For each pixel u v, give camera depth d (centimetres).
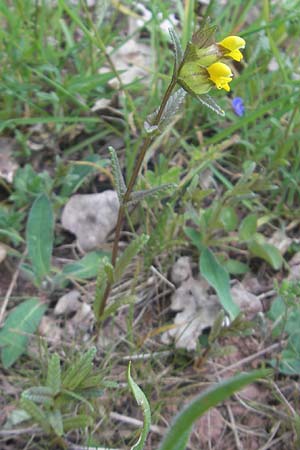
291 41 71
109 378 54
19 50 64
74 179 60
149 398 53
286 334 56
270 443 52
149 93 67
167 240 58
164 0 75
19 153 62
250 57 69
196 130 64
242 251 60
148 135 45
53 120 61
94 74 66
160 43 72
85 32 63
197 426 53
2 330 54
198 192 58
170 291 59
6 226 58
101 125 65
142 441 42
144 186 59
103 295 52
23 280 57
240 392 54
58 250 60
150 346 56
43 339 54
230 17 76
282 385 55
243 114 66
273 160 64
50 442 50
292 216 63
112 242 60
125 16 73
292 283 54
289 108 62
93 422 51
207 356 54
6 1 71
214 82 43
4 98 63
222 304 56
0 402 52
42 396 48
